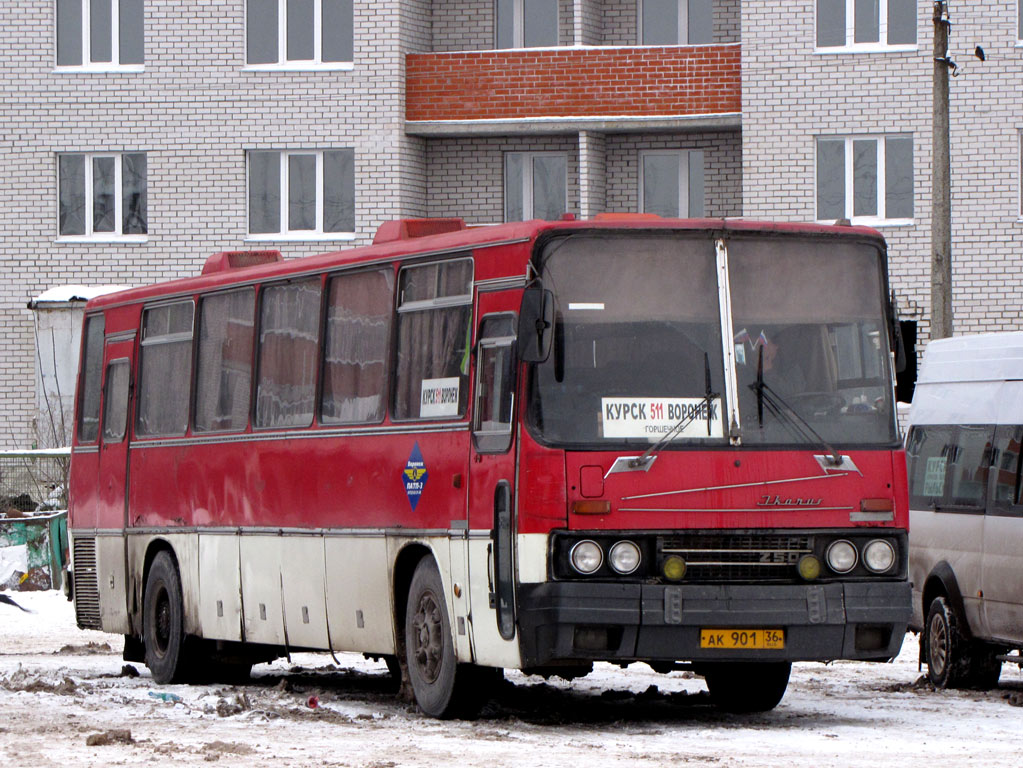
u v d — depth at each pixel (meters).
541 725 17.17
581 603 15.98
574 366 16.38
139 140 48.19
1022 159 43.19
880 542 16.72
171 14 47.94
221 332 22.16
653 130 46.38
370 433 18.73
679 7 47.59
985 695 20.69
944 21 32.91
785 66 44.66
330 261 19.83
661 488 16.28
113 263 48.47
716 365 16.64
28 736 16.33
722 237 16.89
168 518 22.91
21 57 48.62
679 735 16.30
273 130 47.56
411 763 14.30
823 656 16.47
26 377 48.97
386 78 46.94
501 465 16.47
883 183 44.34
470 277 17.42
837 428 16.80
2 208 48.91
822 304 17.05
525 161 48.41
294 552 20.08
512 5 48.59
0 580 38.09
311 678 22.80
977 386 21.84
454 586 17.19
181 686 22.17
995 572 20.62
